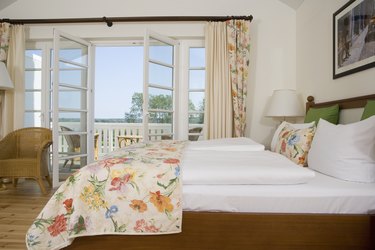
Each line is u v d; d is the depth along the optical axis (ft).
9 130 11.91
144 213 4.14
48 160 11.53
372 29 6.17
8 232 6.89
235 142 8.11
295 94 10.21
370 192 4.36
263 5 11.69
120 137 18.89
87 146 12.80
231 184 4.46
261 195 4.33
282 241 4.21
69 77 11.83
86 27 12.16
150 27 12.05
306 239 4.19
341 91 7.73
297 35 11.40
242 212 4.30
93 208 4.14
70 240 4.02
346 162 4.86
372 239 4.12
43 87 12.67
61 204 4.13
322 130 5.91
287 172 4.47
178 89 12.35
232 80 11.09
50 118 12.75
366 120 5.06
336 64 7.90
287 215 4.21
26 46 12.70
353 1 6.96
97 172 4.32
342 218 4.17
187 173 4.43
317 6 9.39
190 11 11.87
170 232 4.14
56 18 12.09
